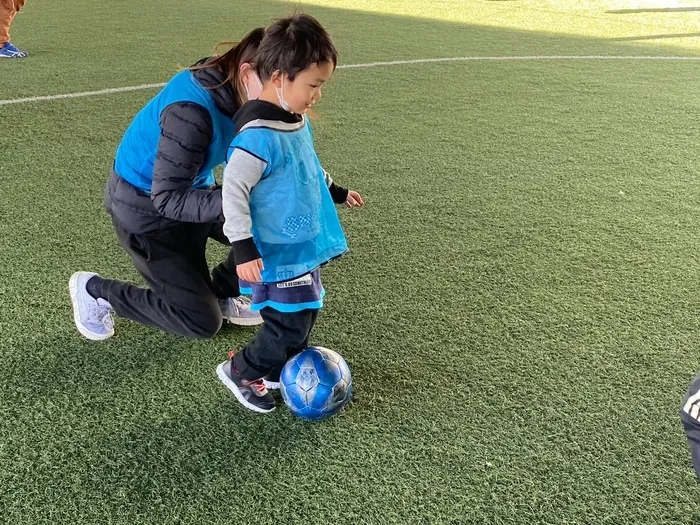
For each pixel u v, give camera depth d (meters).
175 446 1.76
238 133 1.61
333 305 2.41
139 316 2.04
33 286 2.42
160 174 1.71
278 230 1.69
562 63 6.25
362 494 1.63
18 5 5.52
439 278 2.61
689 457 1.78
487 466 1.73
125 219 1.89
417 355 2.16
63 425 1.81
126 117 4.29
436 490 1.65
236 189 1.58
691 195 3.46
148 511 1.57
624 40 7.46
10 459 1.70
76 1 8.41
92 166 3.51
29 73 5.14
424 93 5.13
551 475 1.71
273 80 1.58
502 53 6.58
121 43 6.24
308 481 1.67
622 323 2.36
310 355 1.85
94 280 2.07
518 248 2.86
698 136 4.39
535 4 9.77
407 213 3.15
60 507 1.57
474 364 2.12
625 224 3.12
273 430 1.83
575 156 3.96
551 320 2.37
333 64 1.61
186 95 1.69
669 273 2.70
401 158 3.82
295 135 1.65
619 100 5.13
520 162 3.84
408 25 7.84
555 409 1.94
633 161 3.92
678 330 2.33
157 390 1.96
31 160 3.55
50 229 2.83
